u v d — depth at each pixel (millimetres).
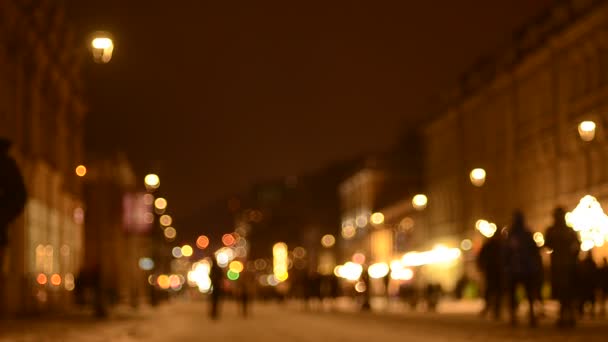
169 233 123500
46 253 45688
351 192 131500
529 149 62156
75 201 56094
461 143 78625
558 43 56406
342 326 29562
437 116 84875
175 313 48062
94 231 87688
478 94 72812
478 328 24797
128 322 34562
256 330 28109
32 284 41375
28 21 40594
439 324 28250
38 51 43406
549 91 58688
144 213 93000
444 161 84250
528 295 23266
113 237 88375
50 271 46844
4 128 36844
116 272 87750
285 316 41219
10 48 38312
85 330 28219
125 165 95250
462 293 61969
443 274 81500
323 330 27016
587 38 52719
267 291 87062
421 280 87312
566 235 22172
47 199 46281
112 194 89062
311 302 72125
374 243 115750
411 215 95250
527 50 63188
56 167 48719
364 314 41344
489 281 28672
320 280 51438
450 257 78312
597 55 52031
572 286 22844
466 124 77375
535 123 61125
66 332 26938
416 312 42219
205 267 120750
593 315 28750
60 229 50562
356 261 119562
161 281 103938
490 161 70750
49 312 45031
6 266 35719
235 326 31422
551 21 59062
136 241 98625
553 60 57781
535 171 61281
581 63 54125
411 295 48938
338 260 146000
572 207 54844
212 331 28031
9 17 37656
